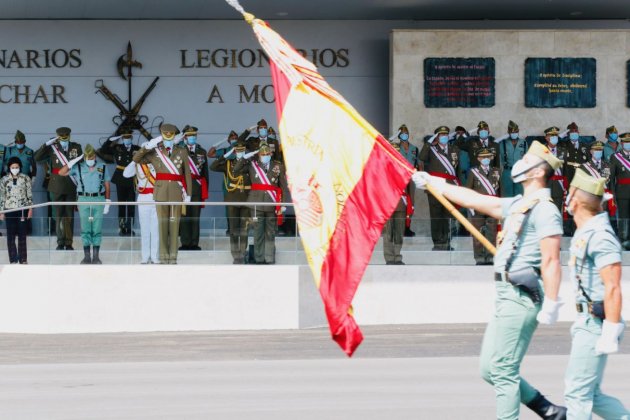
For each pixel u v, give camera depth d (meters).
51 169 30.34
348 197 12.09
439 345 21.84
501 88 34.38
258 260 25.69
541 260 11.12
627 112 34.62
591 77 34.50
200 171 31.56
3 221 25.31
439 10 34.56
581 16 35.91
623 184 31.16
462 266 27.03
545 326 25.38
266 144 28.39
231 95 35.47
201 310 25.44
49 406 14.61
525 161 11.44
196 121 35.38
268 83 35.56
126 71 35.22
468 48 34.28
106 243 25.30
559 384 16.31
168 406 14.53
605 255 10.66
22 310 25.22
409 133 34.19
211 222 25.52
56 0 32.50
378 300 26.86
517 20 36.19
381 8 34.19
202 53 35.44
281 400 14.98
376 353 20.59
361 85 35.75
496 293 11.41
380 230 11.99
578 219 11.01
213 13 34.56
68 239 25.28
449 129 33.56
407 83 34.22
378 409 14.16
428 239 27.00
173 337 23.67
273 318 25.59
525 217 11.27
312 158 12.23
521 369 18.06
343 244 12.01
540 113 34.41
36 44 35.03
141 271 25.30
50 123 35.00
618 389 15.77
